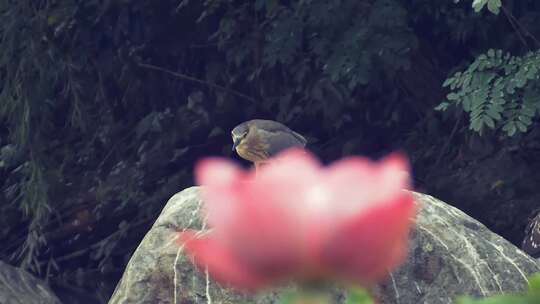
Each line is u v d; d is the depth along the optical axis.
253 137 11.13
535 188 14.35
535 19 14.53
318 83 14.93
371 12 13.61
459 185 14.73
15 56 15.08
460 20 14.65
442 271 7.86
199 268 7.78
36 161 15.23
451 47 15.48
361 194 1.61
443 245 7.95
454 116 15.05
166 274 7.82
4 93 15.08
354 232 1.60
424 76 15.44
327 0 13.87
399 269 7.77
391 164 1.63
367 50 13.59
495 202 14.41
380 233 1.60
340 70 13.53
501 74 13.41
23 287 12.72
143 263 7.94
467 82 11.97
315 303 1.61
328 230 1.60
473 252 7.98
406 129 15.72
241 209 1.61
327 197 1.61
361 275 1.61
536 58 11.90
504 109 12.09
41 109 15.16
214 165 1.66
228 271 1.62
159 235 8.03
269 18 15.12
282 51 14.25
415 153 15.41
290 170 1.64
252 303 7.46
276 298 7.36
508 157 14.65
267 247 1.60
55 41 15.54
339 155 15.84
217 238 1.64
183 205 8.12
